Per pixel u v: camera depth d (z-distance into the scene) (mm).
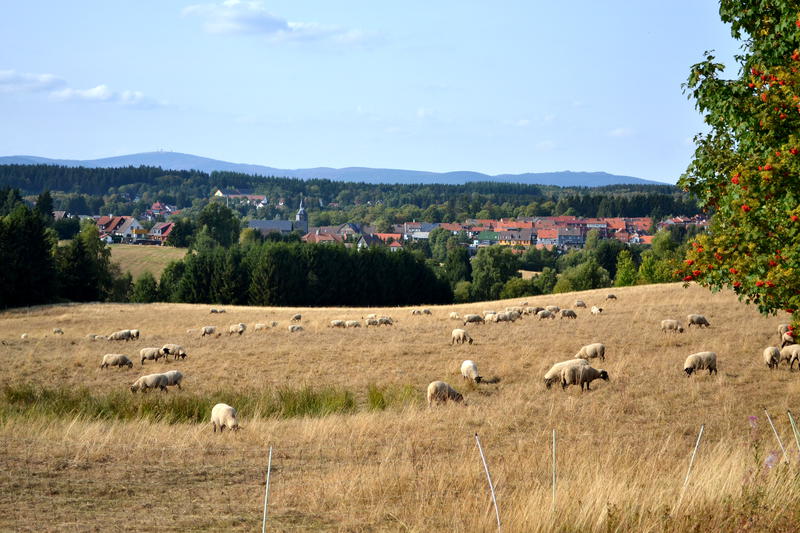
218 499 11453
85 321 65500
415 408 22156
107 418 21500
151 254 169750
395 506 10906
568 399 22469
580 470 12633
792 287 13539
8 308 86438
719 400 22172
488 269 138375
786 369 27141
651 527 8844
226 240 185125
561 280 134250
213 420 19297
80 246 107500
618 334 39562
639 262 178000
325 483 12367
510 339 39406
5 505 10516
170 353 37281
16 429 17453
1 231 90188
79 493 11516
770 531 8781
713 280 15211
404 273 118562
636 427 18766
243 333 50781
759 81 15016
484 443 16875
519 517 9312
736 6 15977
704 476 10719
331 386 27734
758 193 14062
